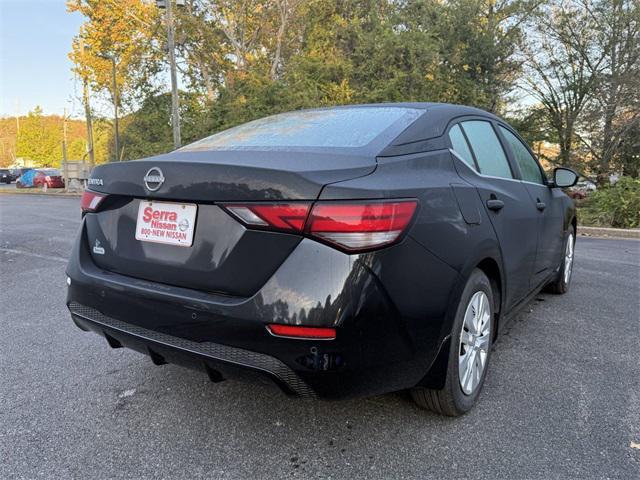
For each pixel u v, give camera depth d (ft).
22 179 124.77
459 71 71.82
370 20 72.28
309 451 7.68
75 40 104.68
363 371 6.51
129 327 7.76
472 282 8.36
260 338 6.45
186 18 88.58
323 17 79.15
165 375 10.46
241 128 10.57
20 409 9.04
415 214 6.95
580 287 17.48
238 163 7.13
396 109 9.56
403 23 73.26
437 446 7.75
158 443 7.95
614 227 38.09
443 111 9.60
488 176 9.97
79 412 8.93
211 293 7.00
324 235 6.31
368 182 6.73
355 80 67.46
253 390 9.73
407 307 6.77
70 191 101.30
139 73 98.73
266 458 7.52
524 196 11.32
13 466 7.34
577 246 28.48
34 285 18.43
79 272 8.59
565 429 8.19
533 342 12.10
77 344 12.29
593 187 73.36
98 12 93.35
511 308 10.87
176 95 67.62
